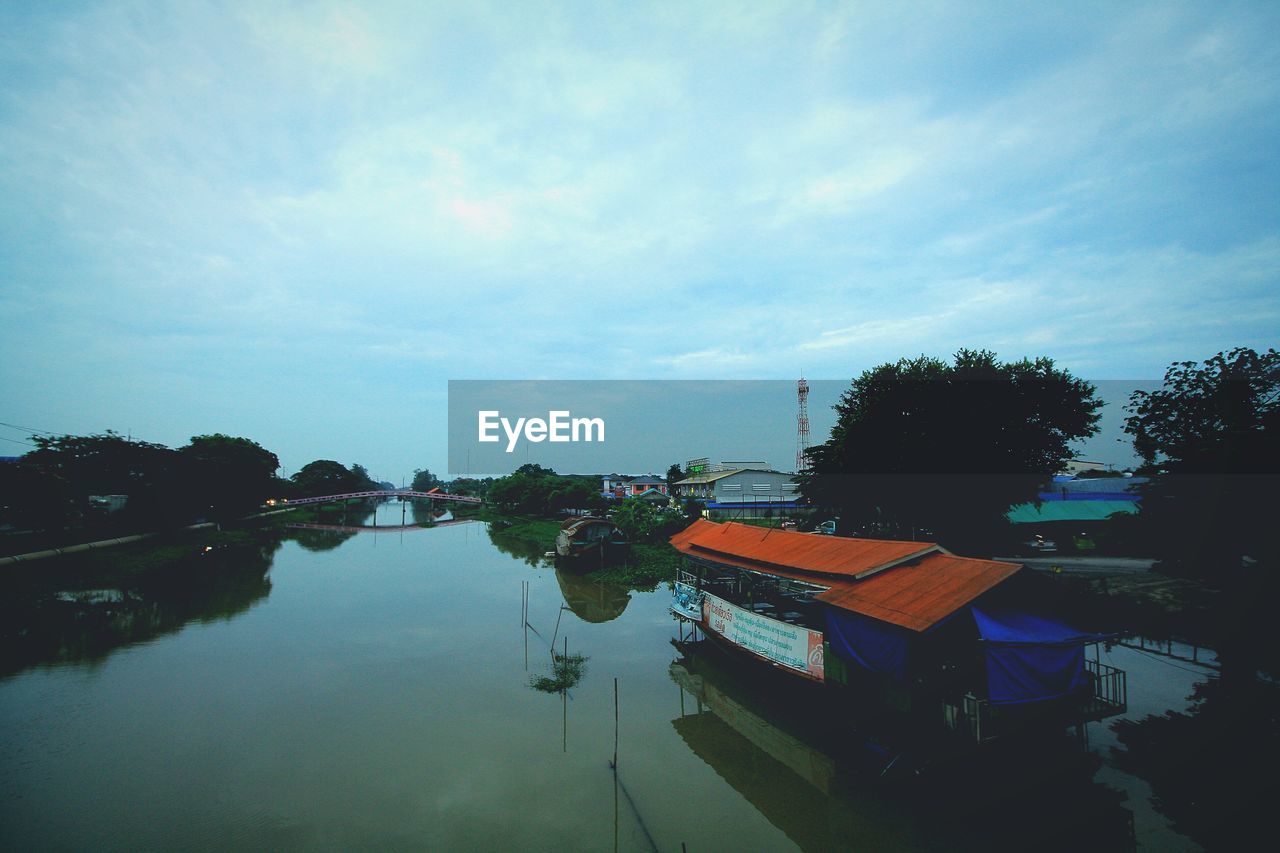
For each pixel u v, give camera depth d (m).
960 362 33.03
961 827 11.98
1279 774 12.73
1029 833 11.57
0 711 18.16
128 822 12.54
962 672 13.58
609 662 22.98
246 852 11.59
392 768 14.80
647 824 12.48
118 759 15.25
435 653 23.84
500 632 26.97
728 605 21.05
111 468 56.06
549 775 14.50
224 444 80.88
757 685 19.41
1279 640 16.84
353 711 18.22
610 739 16.42
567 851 11.62
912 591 14.73
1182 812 11.77
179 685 20.34
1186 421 18.42
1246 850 10.53
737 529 26.39
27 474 42.19
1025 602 14.09
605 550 42.94
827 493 36.56
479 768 14.82
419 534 77.50
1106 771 13.31
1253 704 15.98
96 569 41.03
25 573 36.81
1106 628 14.36
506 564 48.91
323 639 25.78
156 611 31.05
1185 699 16.58
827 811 12.96
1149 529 18.78
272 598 34.44
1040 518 42.31
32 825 12.42
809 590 22.64
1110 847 10.89
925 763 12.86
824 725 15.99
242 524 80.06
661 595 35.25
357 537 72.75
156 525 58.06
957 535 32.78
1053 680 13.16
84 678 20.98
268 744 16.05
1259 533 16.50
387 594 35.69
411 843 11.86
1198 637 21.36
